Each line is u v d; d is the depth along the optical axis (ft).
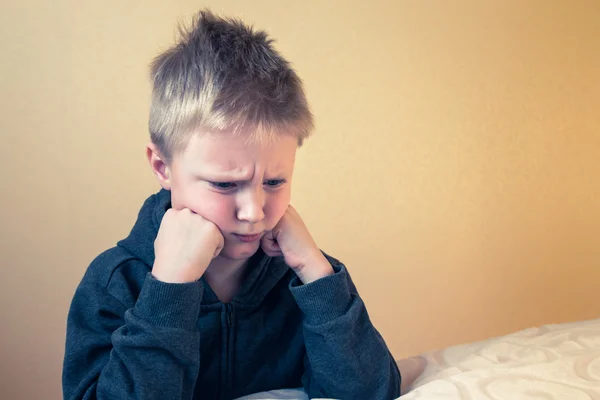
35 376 5.12
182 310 2.41
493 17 6.69
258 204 2.41
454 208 6.66
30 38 4.91
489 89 6.73
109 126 5.16
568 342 3.18
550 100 7.05
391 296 6.43
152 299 2.39
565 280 7.30
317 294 2.65
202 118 2.32
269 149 2.35
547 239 7.16
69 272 5.13
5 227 4.95
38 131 4.98
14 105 4.91
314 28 5.88
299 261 2.74
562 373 2.69
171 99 2.47
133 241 2.89
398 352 6.51
